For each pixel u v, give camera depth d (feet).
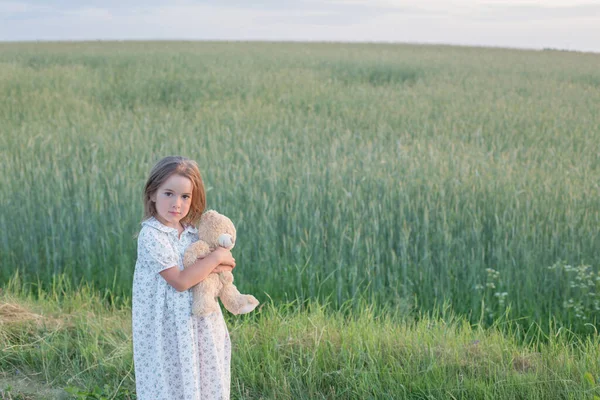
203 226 11.39
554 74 84.74
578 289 20.38
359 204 25.12
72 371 15.02
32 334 16.67
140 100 60.85
